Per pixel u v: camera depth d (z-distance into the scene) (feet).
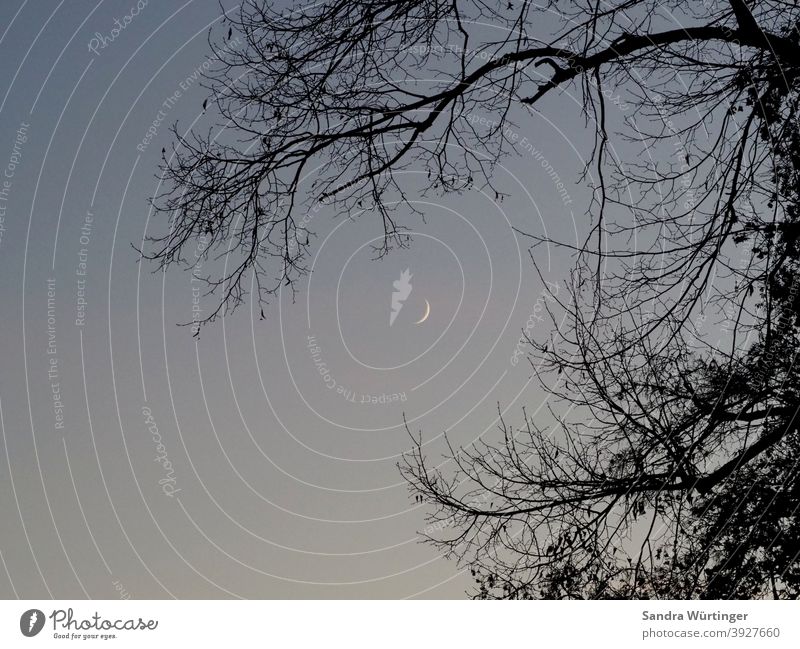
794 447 34.99
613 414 35.91
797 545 34.45
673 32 35.24
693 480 34.99
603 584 34.42
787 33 34.68
